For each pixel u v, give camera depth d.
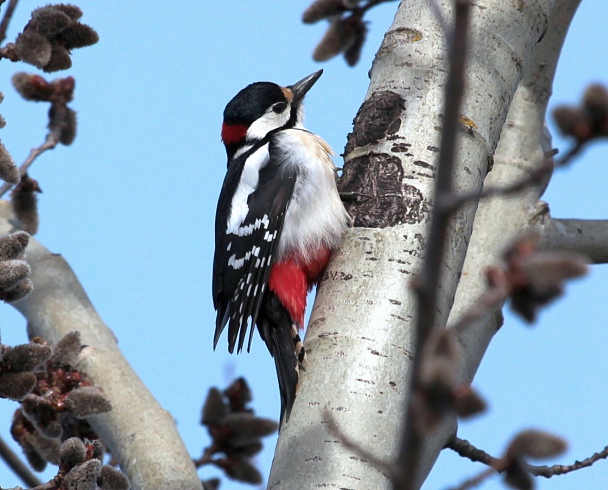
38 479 10.75
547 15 10.02
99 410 8.87
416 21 9.59
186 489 9.61
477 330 10.53
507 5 9.68
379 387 7.64
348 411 7.50
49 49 8.90
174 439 10.05
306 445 7.38
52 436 8.91
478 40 9.43
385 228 8.57
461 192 8.62
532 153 12.13
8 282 7.64
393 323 7.98
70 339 9.17
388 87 9.29
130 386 10.45
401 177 8.81
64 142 11.37
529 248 4.63
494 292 4.59
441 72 9.24
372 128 9.11
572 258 4.50
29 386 7.66
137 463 9.84
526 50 9.71
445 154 4.45
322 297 8.35
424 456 9.05
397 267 8.33
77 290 11.51
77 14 9.16
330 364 7.79
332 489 7.13
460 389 4.12
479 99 9.15
